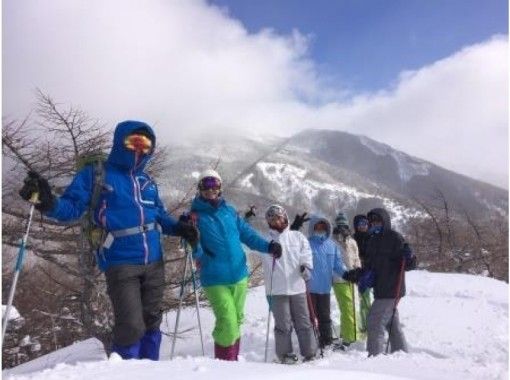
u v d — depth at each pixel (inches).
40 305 414.9
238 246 187.0
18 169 343.0
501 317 309.4
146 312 151.6
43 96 335.6
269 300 221.3
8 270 382.3
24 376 102.8
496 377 136.8
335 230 311.1
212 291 180.5
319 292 267.0
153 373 101.0
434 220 981.2
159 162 383.9
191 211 185.3
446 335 265.0
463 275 509.7
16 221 352.2
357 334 279.3
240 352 260.7
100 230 148.5
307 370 102.0
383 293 219.3
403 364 156.1
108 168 151.6
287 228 229.9
